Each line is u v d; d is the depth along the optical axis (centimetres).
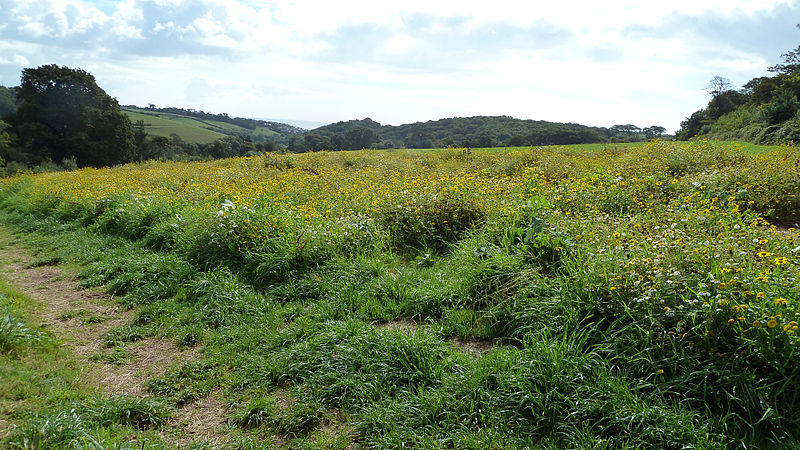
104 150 4625
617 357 309
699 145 1138
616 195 718
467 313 425
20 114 4622
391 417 294
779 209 703
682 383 283
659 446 245
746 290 305
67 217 1055
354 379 337
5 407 310
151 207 883
